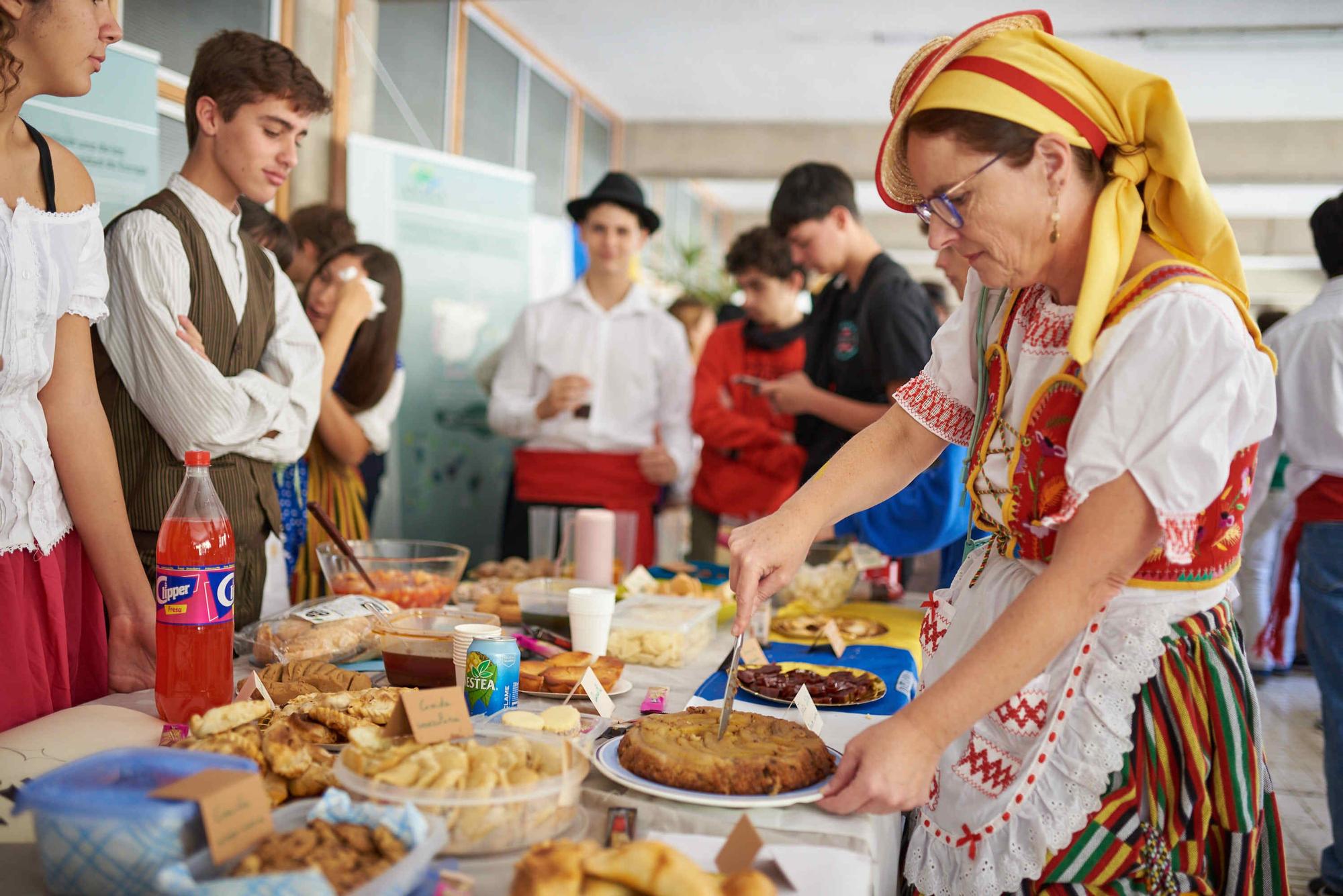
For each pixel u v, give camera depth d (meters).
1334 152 8.23
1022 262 1.07
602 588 1.99
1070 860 1.08
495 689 1.34
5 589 1.41
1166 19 6.08
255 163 1.90
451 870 0.92
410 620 1.53
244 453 1.98
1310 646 2.75
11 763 1.09
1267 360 1.06
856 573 2.42
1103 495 0.99
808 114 8.59
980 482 1.25
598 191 3.85
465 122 6.05
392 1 5.16
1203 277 1.01
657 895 0.83
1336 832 2.67
